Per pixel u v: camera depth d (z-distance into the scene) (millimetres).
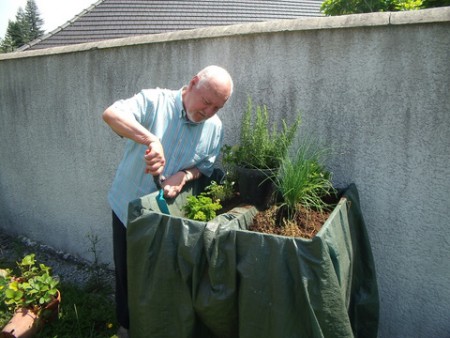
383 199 1907
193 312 1423
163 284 1449
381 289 2020
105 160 2992
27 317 2197
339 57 1879
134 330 1604
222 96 1705
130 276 1559
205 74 1712
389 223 1917
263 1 10148
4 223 4055
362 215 1951
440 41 1642
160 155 1616
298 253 1234
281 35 2014
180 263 1397
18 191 3777
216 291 1349
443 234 1795
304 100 2012
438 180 1758
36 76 3234
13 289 2270
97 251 3293
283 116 2092
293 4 10258
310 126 2020
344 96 1902
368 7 3100
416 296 1929
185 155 1945
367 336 1894
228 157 1881
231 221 1476
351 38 1833
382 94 1810
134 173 1959
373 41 1785
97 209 3166
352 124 1909
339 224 1513
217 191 1890
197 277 1376
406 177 1830
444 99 1678
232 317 1376
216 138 2047
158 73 2520
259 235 1287
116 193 2045
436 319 1896
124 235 2057
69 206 3365
